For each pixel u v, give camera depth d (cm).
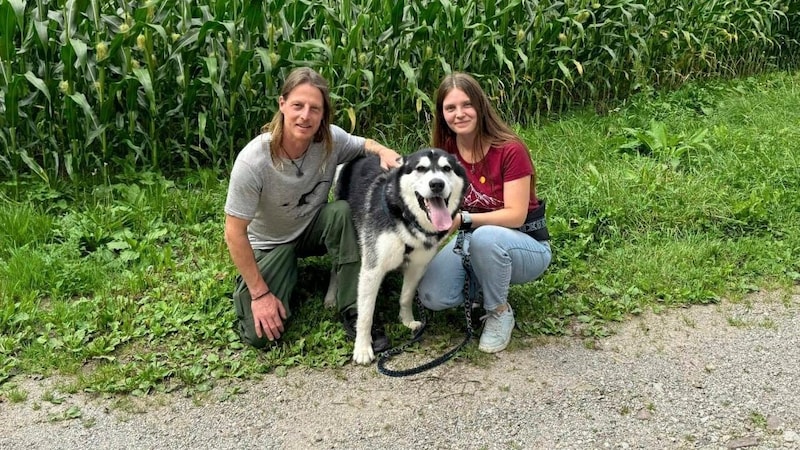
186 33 418
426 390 262
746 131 561
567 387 263
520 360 282
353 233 288
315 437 235
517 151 279
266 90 445
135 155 453
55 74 417
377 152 316
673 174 459
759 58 822
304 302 324
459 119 279
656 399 255
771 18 806
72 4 390
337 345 291
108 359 276
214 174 445
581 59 627
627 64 672
